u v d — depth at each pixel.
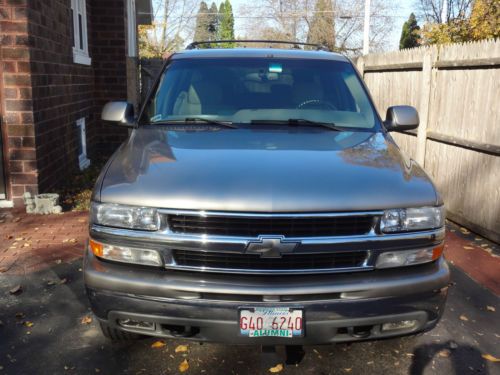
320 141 3.65
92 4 10.81
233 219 2.79
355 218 2.85
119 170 3.18
